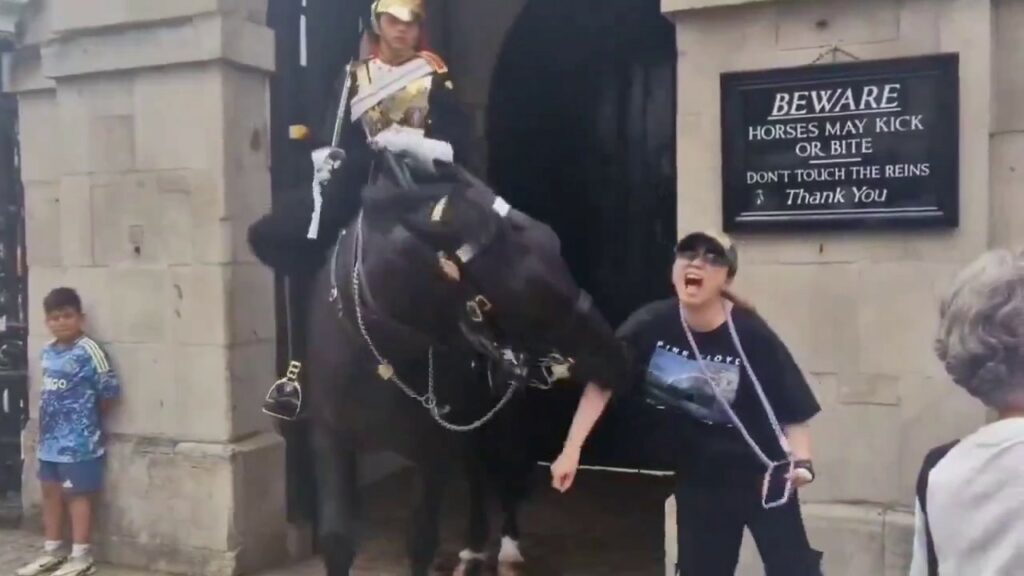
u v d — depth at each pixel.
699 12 4.17
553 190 7.15
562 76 7.08
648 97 6.90
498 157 7.25
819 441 4.14
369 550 5.41
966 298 1.70
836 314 4.08
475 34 7.12
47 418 5.12
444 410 3.19
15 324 6.05
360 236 3.00
